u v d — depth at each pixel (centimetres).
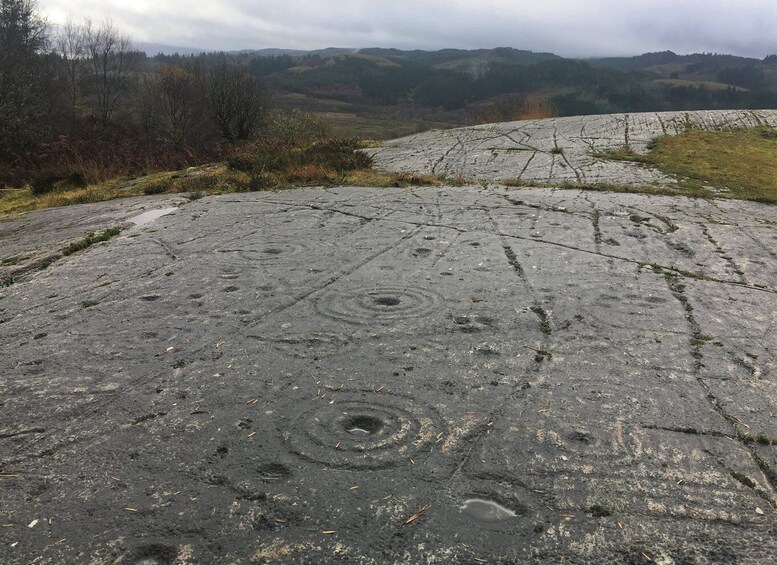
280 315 360
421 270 442
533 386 273
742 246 506
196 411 256
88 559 176
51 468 220
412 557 176
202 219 634
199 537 184
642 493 204
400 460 221
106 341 330
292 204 703
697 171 911
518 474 213
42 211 841
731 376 283
